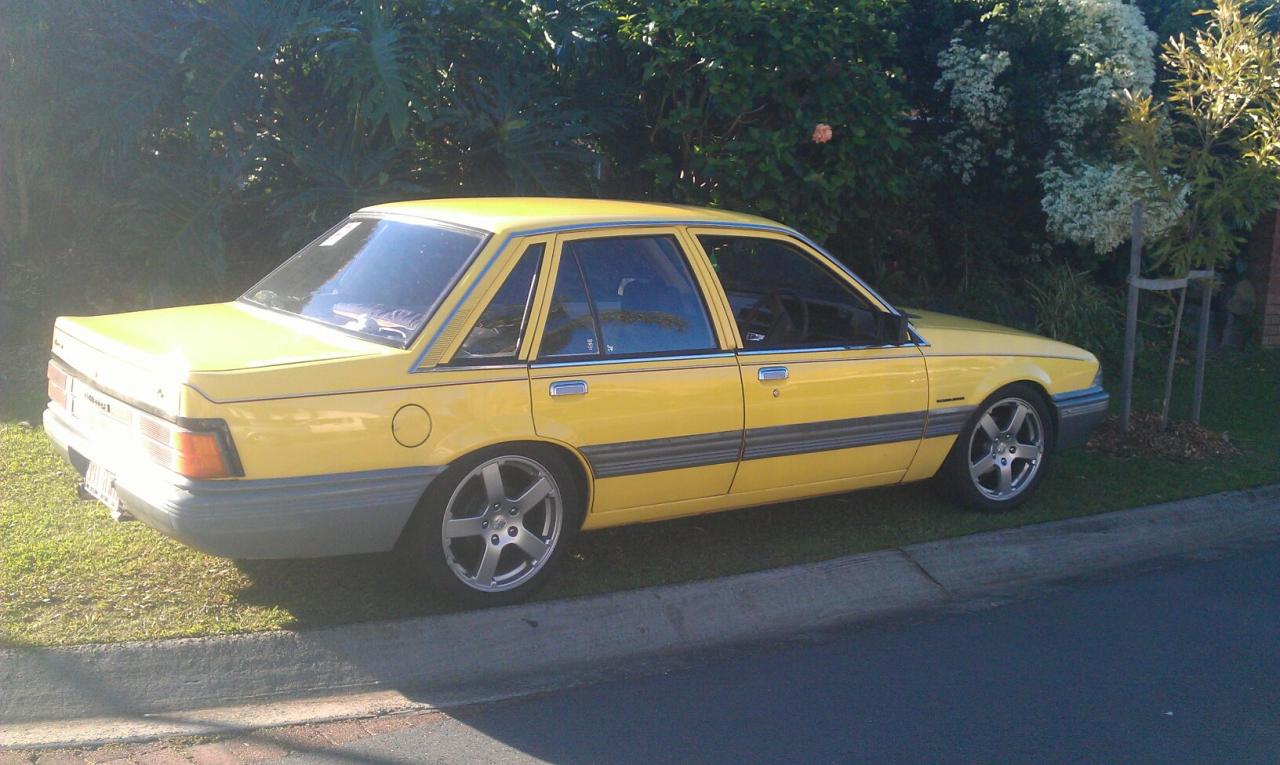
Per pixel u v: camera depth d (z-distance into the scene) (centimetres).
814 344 605
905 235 1173
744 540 632
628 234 557
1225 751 436
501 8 900
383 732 436
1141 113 832
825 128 879
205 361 462
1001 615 573
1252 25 816
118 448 494
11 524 584
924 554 621
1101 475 782
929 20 1200
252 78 829
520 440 506
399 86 773
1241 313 1267
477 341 502
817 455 602
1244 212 821
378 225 583
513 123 862
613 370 530
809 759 421
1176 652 529
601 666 502
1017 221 1238
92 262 948
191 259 817
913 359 632
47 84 863
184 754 414
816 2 904
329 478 464
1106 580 628
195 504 444
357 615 502
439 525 495
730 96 879
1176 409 998
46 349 896
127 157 843
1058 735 445
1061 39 1145
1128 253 1216
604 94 927
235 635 470
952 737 441
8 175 952
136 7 841
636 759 418
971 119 1134
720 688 482
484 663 490
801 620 561
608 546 614
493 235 522
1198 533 709
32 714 429
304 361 467
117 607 493
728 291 592
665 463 552
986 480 699
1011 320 1147
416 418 480
